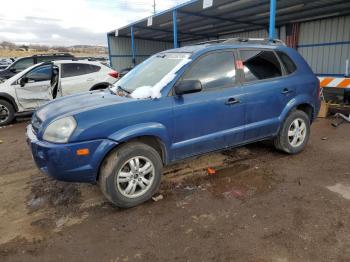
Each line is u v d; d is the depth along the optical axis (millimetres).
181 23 15898
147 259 2449
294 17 14234
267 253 2453
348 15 13570
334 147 5074
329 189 3525
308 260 2354
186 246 2588
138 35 20625
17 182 4047
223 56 3852
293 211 3064
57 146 2883
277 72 4352
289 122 4496
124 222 3000
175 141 3475
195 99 3531
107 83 8875
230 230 2785
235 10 12781
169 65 3756
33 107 8211
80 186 3844
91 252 2564
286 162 4434
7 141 6223
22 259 2504
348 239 2584
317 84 4809
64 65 8359
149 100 3273
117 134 3037
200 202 3328
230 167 4297
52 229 2924
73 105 3350
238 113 3900
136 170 3236
